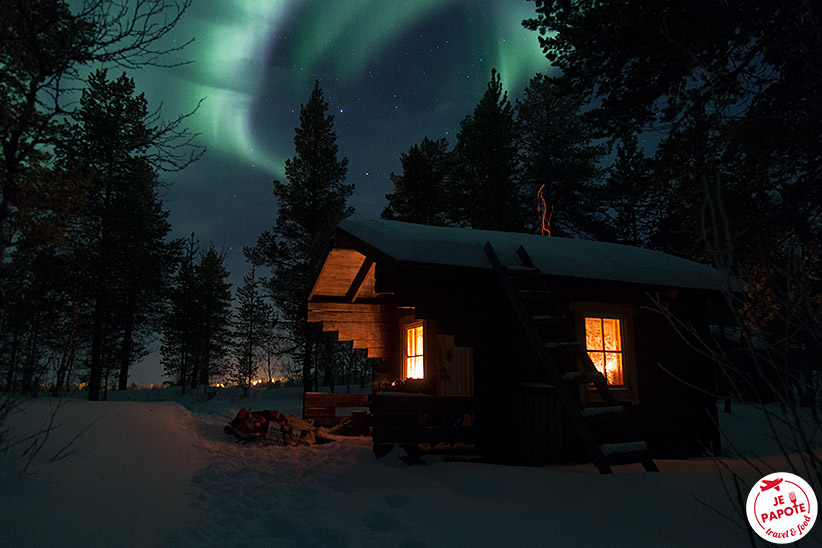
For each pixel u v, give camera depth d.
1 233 3.98
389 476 4.94
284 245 24.81
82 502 3.75
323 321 9.31
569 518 3.58
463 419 6.31
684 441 7.52
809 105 5.23
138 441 5.81
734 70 5.59
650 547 3.03
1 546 2.92
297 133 25.72
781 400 2.04
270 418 7.73
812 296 3.86
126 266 19.39
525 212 24.39
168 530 3.65
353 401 9.55
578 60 6.47
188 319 29.56
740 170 5.82
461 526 3.54
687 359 7.83
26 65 3.92
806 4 3.23
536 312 6.86
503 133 22.89
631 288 7.49
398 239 6.60
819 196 5.23
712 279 7.96
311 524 3.82
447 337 6.58
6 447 4.27
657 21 5.34
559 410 6.26
